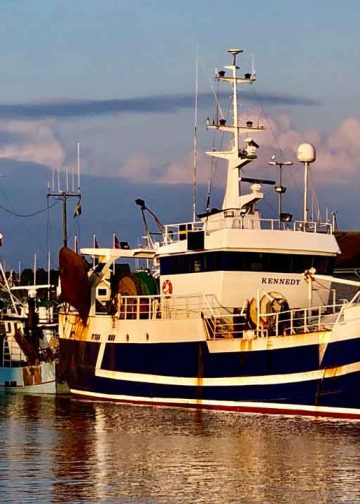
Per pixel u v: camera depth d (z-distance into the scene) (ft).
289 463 181.47
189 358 246.06
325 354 223.30
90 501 157.89
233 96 270.05
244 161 265.13
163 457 188.14
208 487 165.37
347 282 235.20
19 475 174.70
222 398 239.91
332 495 160.45
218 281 252.01
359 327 217.56
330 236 258.98
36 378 294.87
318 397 224.94
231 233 250.57
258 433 209.97
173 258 264.93
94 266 296.10
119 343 263.70
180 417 234.79
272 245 252.62
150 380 255.09
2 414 249.14
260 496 160.04
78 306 274.16
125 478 172.04
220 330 245.04
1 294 379.55
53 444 203.62
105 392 268.41
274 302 239.09
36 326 306.55
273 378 231.30
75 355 280.10
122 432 216.95
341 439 201.98
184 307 260.62
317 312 256.32
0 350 315.17
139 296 262.06
